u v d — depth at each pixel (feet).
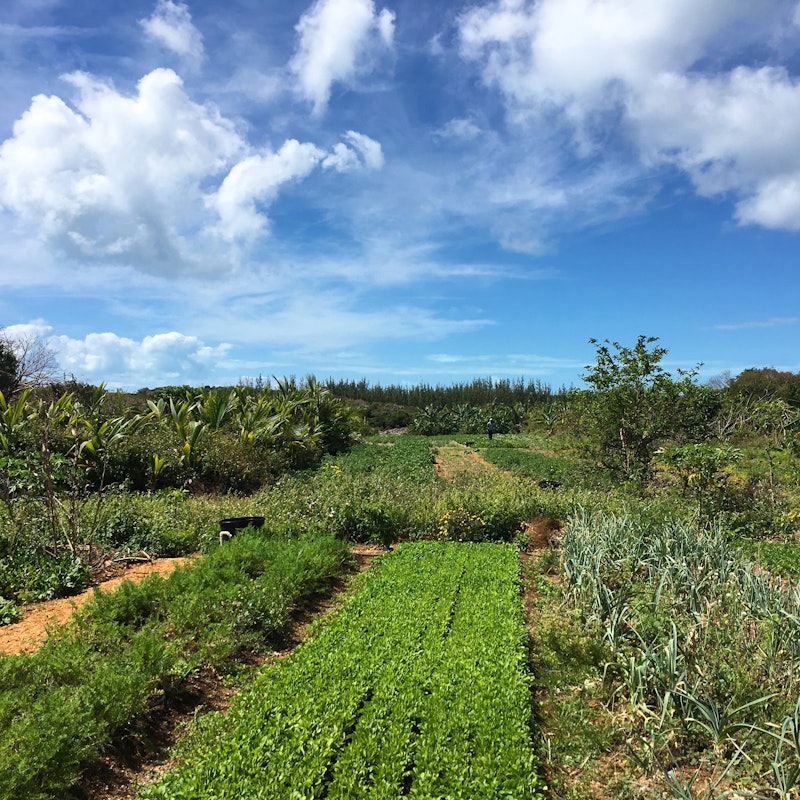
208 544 35.76
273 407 86.99
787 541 40.11
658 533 31.37
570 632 20.44
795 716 13.65
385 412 237.25
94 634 20.54
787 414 91.15
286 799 12.73
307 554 30.68
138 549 34.76
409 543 38.09
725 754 14.94
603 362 65.36
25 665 17.08
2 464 31.42
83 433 56.24
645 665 16.79
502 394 275.18
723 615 19.52
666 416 63.31
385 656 19.85
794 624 18.07
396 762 13.98
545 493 47.88
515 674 18.62
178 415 64.69
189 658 19.95
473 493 46.24
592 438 68.44
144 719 17.04
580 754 15.28
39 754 13.30
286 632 24.30
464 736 14.98
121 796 14.52
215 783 13.34
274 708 16.38
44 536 33.09
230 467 62.59
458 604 25.84
